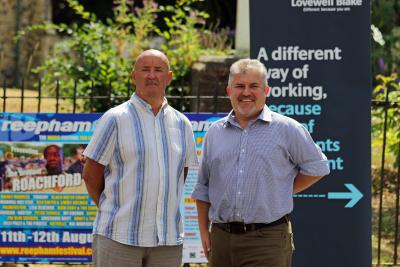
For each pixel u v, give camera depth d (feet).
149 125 15.55
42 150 22.94
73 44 34.55
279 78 21.20
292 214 21.16
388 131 30.12
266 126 16.03
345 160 21.08
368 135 21.02
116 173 15.47
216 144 16.38
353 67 21.03
